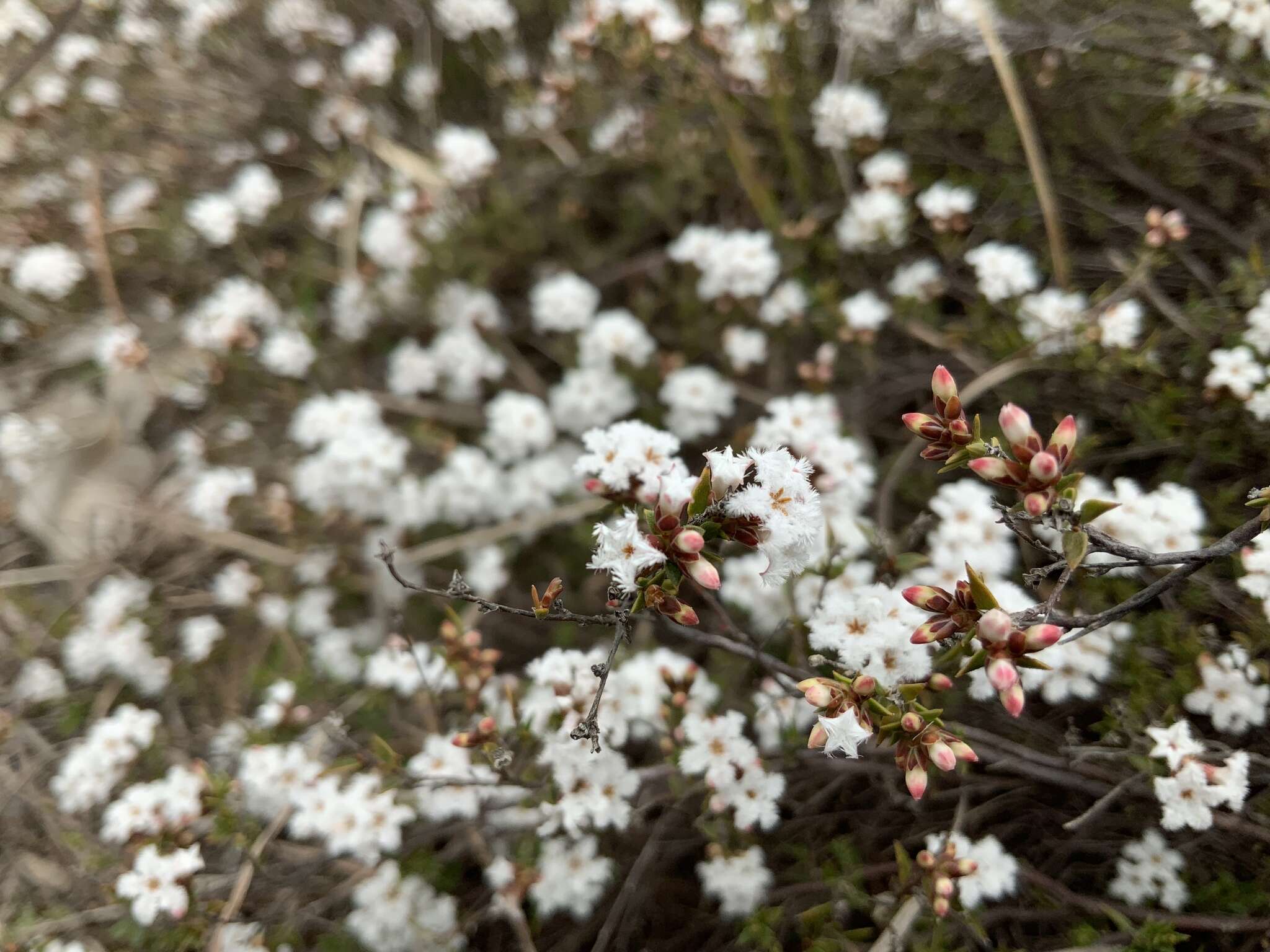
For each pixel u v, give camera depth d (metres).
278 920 0.22
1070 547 0.15
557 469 0.26
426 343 0.31
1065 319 0.23
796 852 0.22
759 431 0.21
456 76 0.34
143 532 0.28
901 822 0.22
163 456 0.29
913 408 0.27
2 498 0.27
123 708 0.23
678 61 0.29
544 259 0.31
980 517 0.20
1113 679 0.20
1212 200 0.24
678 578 0.15
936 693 0.19
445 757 0.21
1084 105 0.26
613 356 0.27
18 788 0.24
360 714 0.24
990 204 0.27
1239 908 0.19
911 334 0.26
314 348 0.29
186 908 0.20
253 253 0.31
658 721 0.21
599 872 0.21
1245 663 0.19
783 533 0.15
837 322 0.26
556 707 0.20
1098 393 0.23
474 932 0.23
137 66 0.31
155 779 0.24
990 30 0.24
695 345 0.28
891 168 0.26
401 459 0.26
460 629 0.21
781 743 0.21
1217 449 0.22
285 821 0.22
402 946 0.22
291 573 0.27
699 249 0.26
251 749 0.22
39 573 0.26
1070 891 0.21
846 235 0.26
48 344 0.30
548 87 0.30
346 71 0.32
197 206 0.29
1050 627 0.15
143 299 0.31
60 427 0.28
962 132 0.27
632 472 0.17
